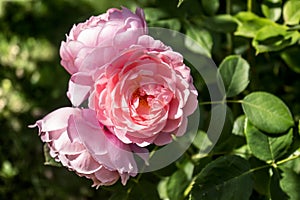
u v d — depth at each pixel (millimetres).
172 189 886
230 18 923
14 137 1543
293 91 1051
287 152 830
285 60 994
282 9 940
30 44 1758
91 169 722
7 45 1770
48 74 1643
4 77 1691
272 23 910
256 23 916
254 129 828
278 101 828
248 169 801
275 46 884
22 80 1672
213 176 794
